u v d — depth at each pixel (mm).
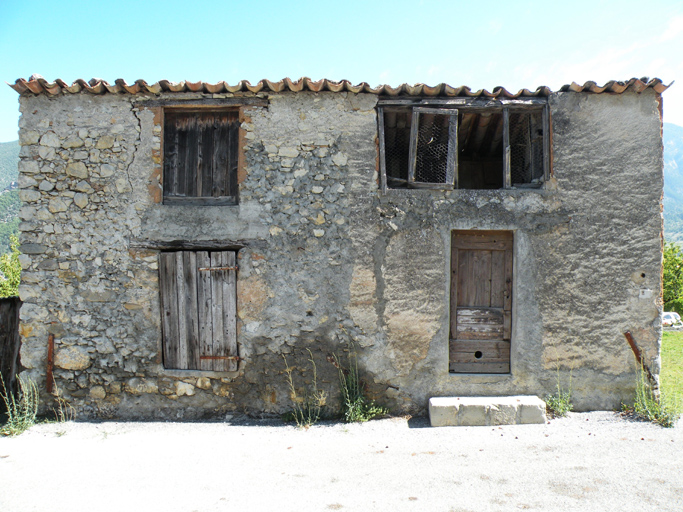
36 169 5219
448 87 5008
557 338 5180
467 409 4859
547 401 5141
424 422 4984
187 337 5277
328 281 5199
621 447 4188
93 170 5234
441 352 5207
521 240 5172
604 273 5156
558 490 3439
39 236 5230
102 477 3797
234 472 3869
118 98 5242
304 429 4859
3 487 3623
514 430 4684
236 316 5242
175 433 4809
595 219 5156
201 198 5363
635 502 3242
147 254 5250
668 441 4293
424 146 5539
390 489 3523
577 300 5164
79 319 5250
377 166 5227
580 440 4371
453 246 5395
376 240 5191
